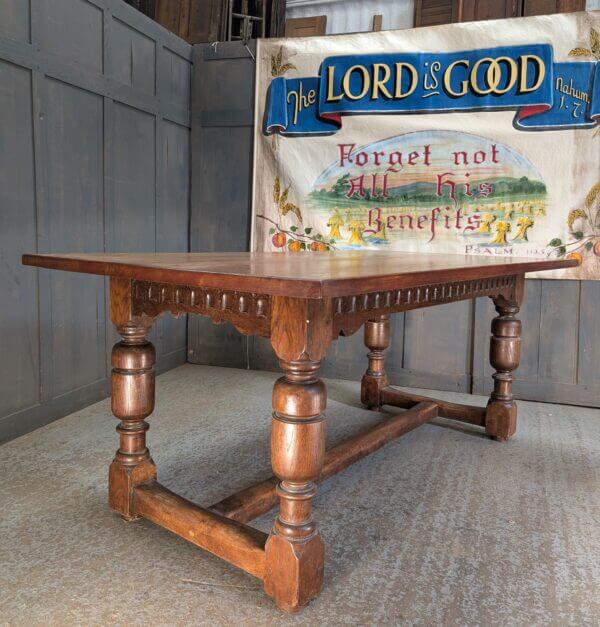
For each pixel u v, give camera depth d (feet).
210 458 7.96
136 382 5.95
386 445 8.70
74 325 9.74
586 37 10.52
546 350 11.37
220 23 13.43
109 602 4.79
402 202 11.85
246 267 4.78
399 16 15.55
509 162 11.15
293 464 4.60
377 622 4.62
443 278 5.18
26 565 5.29
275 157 12.53
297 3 15.94
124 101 10.68
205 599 4.87
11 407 8.43
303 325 4.41
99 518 6.19
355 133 12.00
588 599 4.96
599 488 7.24
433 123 11.50
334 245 12.37
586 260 10.91
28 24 8.34
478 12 13.25
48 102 8.83
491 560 5.56
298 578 4.64
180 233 13.08
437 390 12.14
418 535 6.02
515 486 7.27
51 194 9.00
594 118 10.59
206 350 13.61
